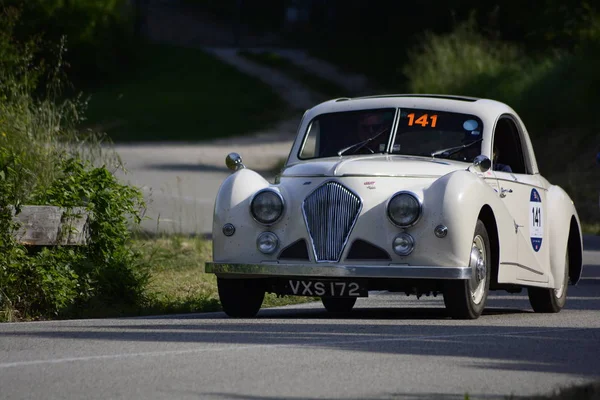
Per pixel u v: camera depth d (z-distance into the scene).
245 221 29.50
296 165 30.92
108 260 34.59
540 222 34.00
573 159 111.94
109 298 33.94
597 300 39.88
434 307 36.16
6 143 37.75
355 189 28.78
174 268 45.62
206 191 98.62
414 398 17.31
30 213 32.25
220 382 18.61
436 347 23.03
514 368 20.48
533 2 173.88
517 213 32.03
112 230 34.47
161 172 124.12
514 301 39.12
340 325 27.08
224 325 27.02
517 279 31.92
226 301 30.64
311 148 33.16
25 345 23.09
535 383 18.91
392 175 29.19
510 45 135.88
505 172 32.47
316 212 28.91
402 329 26.28
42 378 18.94
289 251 29.06
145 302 34.84
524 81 121.06
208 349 22.38
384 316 31.72
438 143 32.12
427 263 28.20
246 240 29.38
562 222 35.50
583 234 75.56
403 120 32.81
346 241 28.52
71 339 24.03
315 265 28.44
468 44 129.62
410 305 37.06
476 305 29.27
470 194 28.73
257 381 18.70
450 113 32.81
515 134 34.44
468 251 28.45
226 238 29.58
